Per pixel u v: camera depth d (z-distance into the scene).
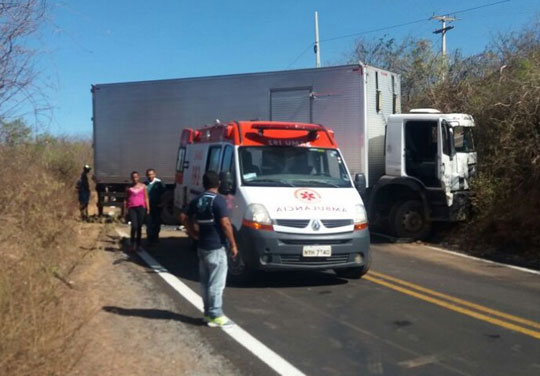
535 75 13.57
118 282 9.23
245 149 9.78
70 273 8.76
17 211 8.38
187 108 16.69
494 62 19.69
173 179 17.16
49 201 9.66
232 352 6.03
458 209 13.65
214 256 6.82
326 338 6.51
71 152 21.88
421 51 28.34
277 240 8.51
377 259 11.71
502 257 12.08
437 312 7.59
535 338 6.51
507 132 13.59
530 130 13.23
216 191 6.99
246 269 8.95
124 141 17.80
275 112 15.19
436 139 13.60
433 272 10.38
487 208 13.41
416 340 6.44
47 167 12.45
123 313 7.40
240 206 8.95
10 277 5.64
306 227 8.62
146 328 6.80
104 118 18.06
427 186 13.71
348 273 9.55
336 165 10.09
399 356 5.94
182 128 16.81
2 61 7.32
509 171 13.40
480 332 6.73
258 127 10.09
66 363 5.14
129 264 10.87
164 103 17.08
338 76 14.26
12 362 4.61
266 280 9.50
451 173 13.55
